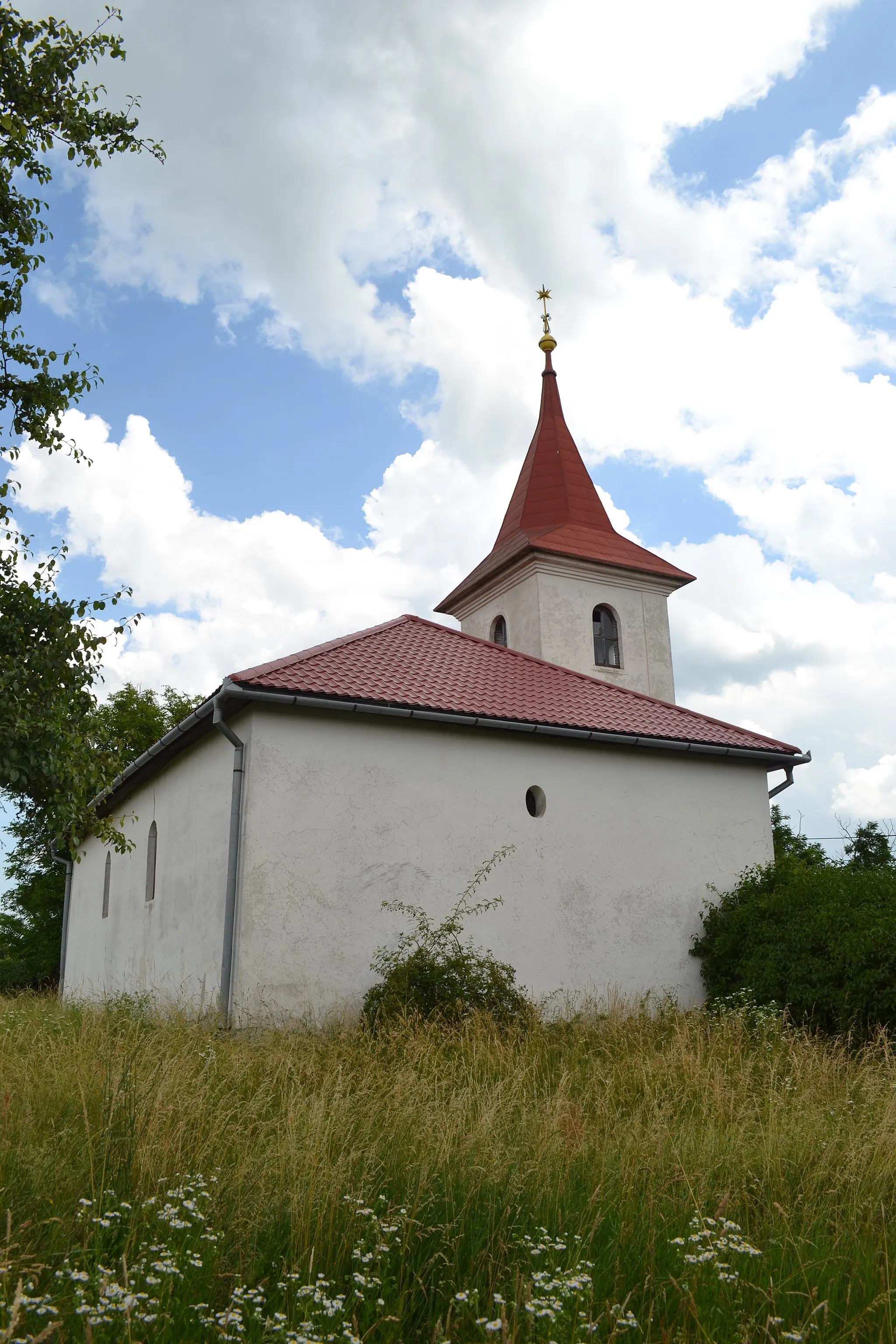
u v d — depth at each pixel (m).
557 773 13.91
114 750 12.11
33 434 11.53
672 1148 5.22
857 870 14.08
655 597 27.70
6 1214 3.74
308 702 12.00
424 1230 3.99
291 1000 11.29
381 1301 3.36
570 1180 4.66
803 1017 11.23
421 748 12.93
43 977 29.66
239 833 11.70
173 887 14.20
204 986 12.08
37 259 11.05
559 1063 8.62
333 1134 4.92
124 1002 11.20
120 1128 4.71
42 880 30.22
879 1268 3.88
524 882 13.20
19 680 10.73
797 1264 3.96
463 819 12.98
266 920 11.41
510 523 29.69
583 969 13.33
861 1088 6.94
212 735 13.23
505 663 16.19
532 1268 3.68
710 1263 3.78
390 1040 9.14
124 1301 3.02
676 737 14.71
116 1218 3.82
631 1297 3.59
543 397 31.48
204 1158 4.58
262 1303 3.43
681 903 14.36
